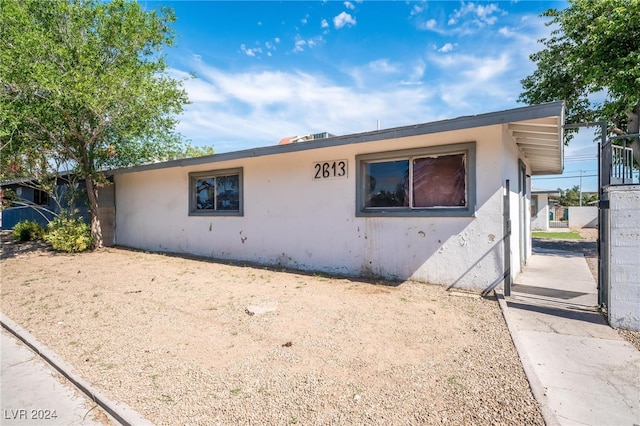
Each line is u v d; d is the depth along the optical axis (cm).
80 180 1251
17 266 851
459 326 401
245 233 869
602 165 473
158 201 1090
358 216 674
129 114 952
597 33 945
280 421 234
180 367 315
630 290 396
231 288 590
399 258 631
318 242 735
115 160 1177
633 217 393
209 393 271
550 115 421
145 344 369
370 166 674
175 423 236
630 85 869
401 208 635
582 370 306
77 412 265
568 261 924
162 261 889
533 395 254
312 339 367
